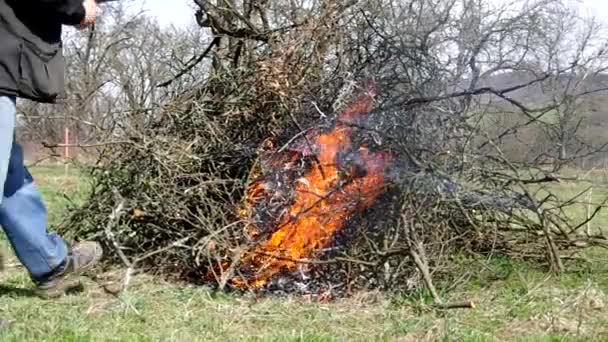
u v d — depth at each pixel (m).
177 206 4.76
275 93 4.78
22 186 4.09
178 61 5.64
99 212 5.22
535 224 5.37
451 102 4.91
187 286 4.54
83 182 8.41
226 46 5.45
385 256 4.30
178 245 4.55
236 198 4.77
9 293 4.42
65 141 6.99
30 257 4.16
